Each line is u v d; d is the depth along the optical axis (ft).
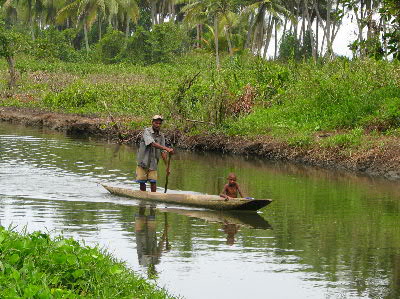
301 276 32.71
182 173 68.08
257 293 29.99
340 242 39.83
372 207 51.01
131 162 74.23
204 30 274.16
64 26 293.64
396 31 65.10
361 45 68.85
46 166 68.74
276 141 83.35
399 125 80.43
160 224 44.06
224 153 86.84
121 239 39.47
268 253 37.06
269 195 55.77
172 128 93.81
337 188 59.98
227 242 39.42
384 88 88.94
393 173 67.97
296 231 42.70
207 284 31.12
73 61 217.15
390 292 30.37
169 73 170.91
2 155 76.84
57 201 50.60
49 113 123.85
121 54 216.74
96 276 26.27
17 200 50.44
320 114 89.76
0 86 153.07
